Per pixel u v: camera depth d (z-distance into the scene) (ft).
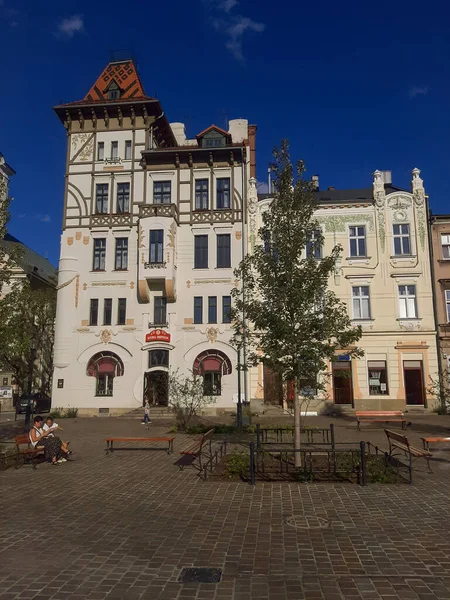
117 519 26.73
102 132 111.24
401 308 98.53
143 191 108.06
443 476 36.81
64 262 106.22
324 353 42.16
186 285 103.81
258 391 97.09
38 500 30.99
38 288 132.67
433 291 97.81
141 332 102.22
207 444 53.21
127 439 49.60
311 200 45.91
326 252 101.45
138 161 109.40
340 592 17.57
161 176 108.68
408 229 101.30
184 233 106.22
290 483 34.76
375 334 97.25
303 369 41.78
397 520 26.05
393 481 34.73
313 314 43.29
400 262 99.55
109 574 19.24
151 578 18.86
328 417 89.71
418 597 17.10
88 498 31.45
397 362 96.17
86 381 101.76
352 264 100.17
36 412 113.39
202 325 101.76
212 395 97.86
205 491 33.01
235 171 107.65
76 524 25.80
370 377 96.63
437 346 95.45
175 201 107.45
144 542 22.97
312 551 21.63
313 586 18.08
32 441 44.11
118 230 106.52
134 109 109.91
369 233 101.19
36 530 24.73
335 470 37.01
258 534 24.00
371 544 22.45
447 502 29.53
